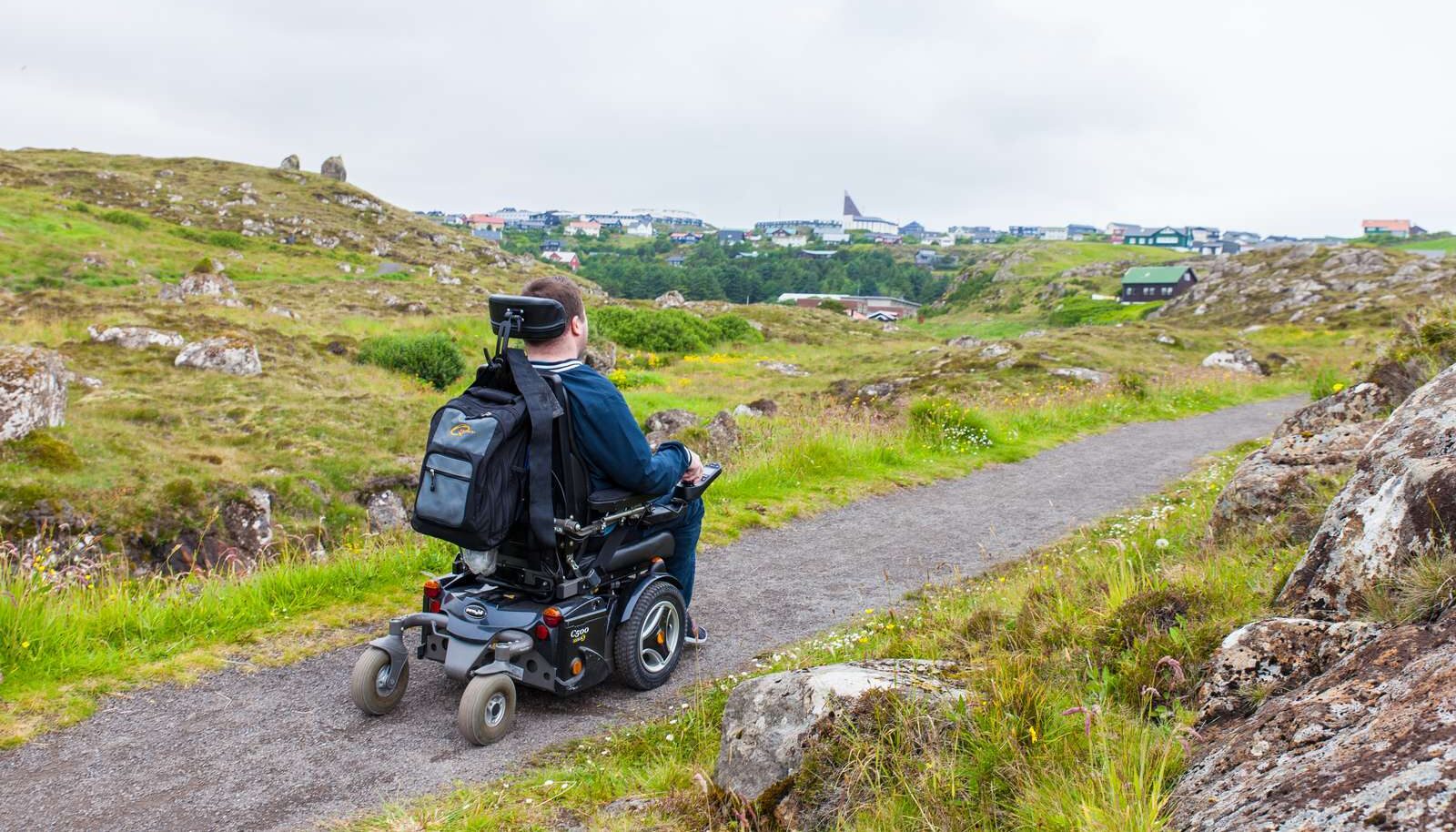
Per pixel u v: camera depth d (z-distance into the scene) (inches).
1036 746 121.6
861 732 128.1
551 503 159.8
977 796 116.1
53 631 196.4
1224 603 157.2
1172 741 109.3
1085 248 6392.7
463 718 160.9
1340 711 97.4
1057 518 375.9
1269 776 91.5
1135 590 186.7
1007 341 1318.9
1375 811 73.6
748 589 274.1
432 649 176.6
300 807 141.6
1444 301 354.6
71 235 2470.5
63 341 885.8
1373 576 135.7
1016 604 218.1
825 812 121.0
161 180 3853.3
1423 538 131.9
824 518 371.2
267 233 3417.8
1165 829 93.9
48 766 153.4
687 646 219.9
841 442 482.0
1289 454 248.5
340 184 4330.7
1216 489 373.4
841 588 276.8
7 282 1998.0
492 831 132.4
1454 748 75.5
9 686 179.5
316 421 709.9
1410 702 87.7
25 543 417.4
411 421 749.9
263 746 162.2
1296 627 125.6
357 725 171.2
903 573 294.5
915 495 419.2
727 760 136.9
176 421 671.8
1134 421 703.7
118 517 461.4
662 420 647.1
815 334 2273.6
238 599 228.1
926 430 545.3
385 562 261.3
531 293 169.0
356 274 2876.5
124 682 186.4
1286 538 207.6
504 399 157.9
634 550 185.6
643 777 149.2
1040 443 574.6
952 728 126.6
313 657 204.5
